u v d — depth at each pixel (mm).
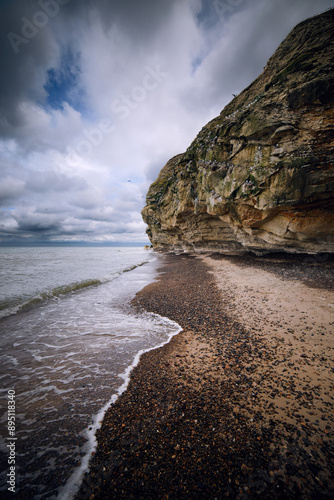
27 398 4582
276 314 8195
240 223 19094
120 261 35250
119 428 3689
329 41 11508
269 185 13836
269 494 2520
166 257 38594
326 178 11555
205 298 11297
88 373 5496
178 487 2652
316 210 13016
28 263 31625
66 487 2748
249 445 3168
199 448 3170
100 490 2682
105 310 10742
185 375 5125
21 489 2746
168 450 3170
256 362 5367
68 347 6930
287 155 12641
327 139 11492
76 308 11047
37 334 7934
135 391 4695
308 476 2689
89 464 3053
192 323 8469
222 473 2789
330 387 4273
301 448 3072
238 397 4215
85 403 4398
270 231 16812
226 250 28875
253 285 12445
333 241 13914
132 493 2619
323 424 3451
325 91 11148
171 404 4184
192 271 20031
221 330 7516
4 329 8383
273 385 4477
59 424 3852
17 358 6277
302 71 12141
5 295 13141
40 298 12641
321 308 8195
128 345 7012
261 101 14125
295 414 3688
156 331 8062
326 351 5527
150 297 12680
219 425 3576
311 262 15375
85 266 28250
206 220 28109
